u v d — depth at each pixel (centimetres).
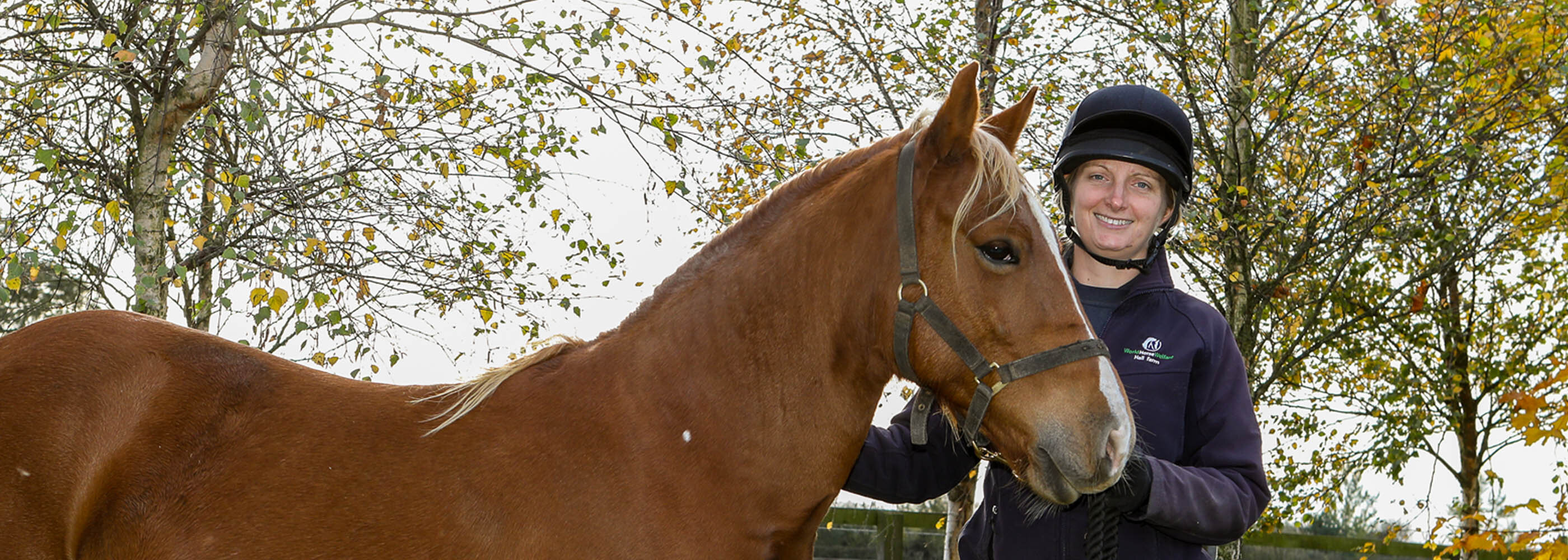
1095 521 209
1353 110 823
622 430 193
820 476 202
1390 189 789
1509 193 845
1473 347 981
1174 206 235
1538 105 779
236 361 212
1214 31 822
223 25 441
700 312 204
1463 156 784
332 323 423
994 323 192
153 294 388
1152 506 202
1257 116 817
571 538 185
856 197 203
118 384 202
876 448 247
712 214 601
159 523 191
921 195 198
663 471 191
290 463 194
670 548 187
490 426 196
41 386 198
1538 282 941
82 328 208
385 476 191
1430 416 973
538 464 190
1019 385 191
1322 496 991
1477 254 888
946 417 223
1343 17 814
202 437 200
